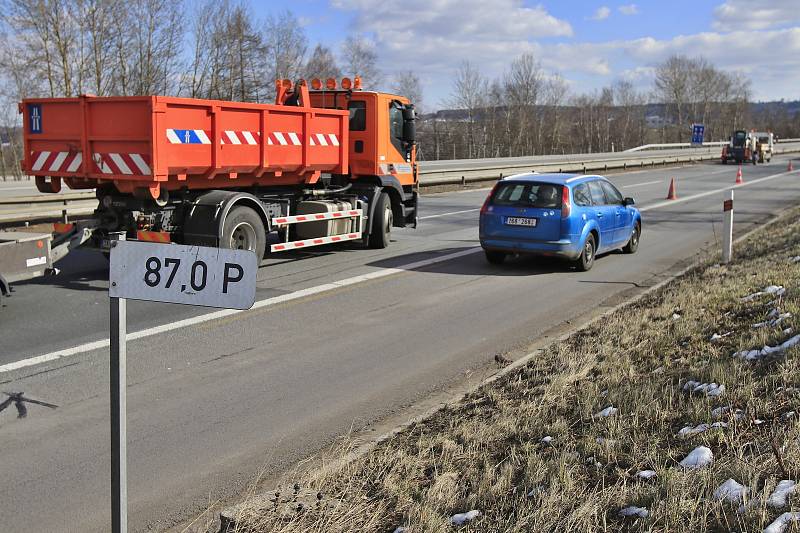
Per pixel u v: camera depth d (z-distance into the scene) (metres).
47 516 4.22
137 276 3.29
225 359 7.14
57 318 8.59
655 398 5.15
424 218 19.84
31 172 10.66
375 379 6.64
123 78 46.09
